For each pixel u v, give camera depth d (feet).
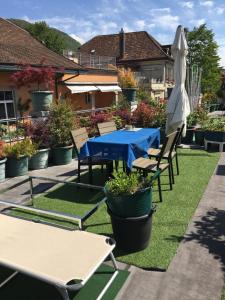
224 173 24.36
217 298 10.66
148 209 13.07
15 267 9.58
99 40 138.51
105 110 41.32
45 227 12.26
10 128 29.84
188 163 27.61
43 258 10.04
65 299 8.98
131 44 129.80
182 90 30.66
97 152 20.57
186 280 11.57
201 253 13.21
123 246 13.26
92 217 16.76
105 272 11.99
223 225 15.65
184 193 20.04
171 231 15.07
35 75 36.70
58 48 161.58
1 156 23.56
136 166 19.54
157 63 121.39
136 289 11.17
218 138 32.30
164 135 36.14
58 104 29.45
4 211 17.75
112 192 12.70
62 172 25.98
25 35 66.49
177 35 30.09
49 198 19.79
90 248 10.63
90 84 65.98
